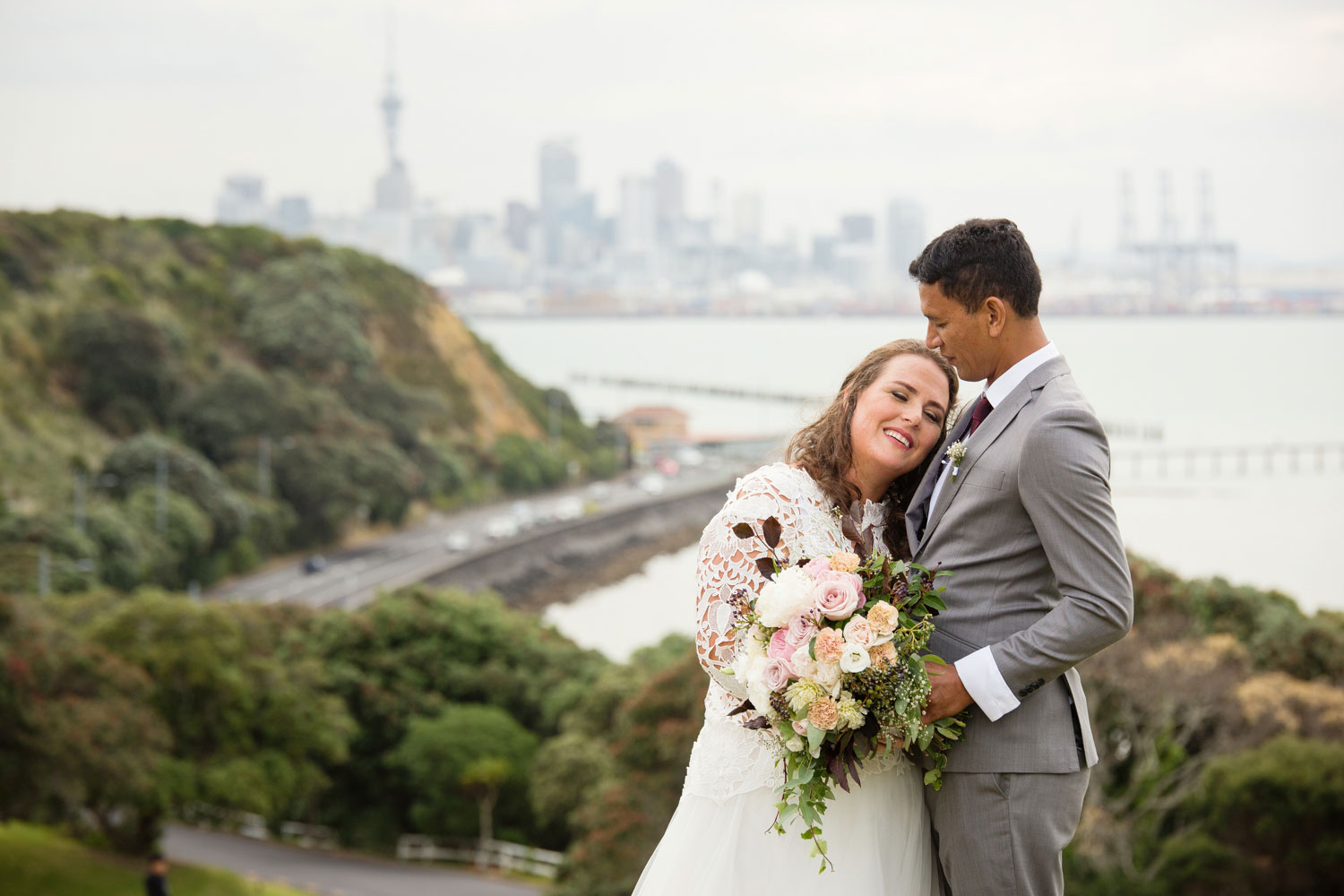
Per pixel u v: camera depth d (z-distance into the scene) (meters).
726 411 184.00
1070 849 18.41
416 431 80.12
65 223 78.56
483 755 33.19
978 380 3.15
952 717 2.96
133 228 82.62
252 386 69.88
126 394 65.50
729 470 107.12
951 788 3.05
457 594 40.00
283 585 60.12
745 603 3.11
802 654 2.89
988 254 2.95
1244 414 160.50
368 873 29.92
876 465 3.22
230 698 27.59
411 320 94.81
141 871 24.95
